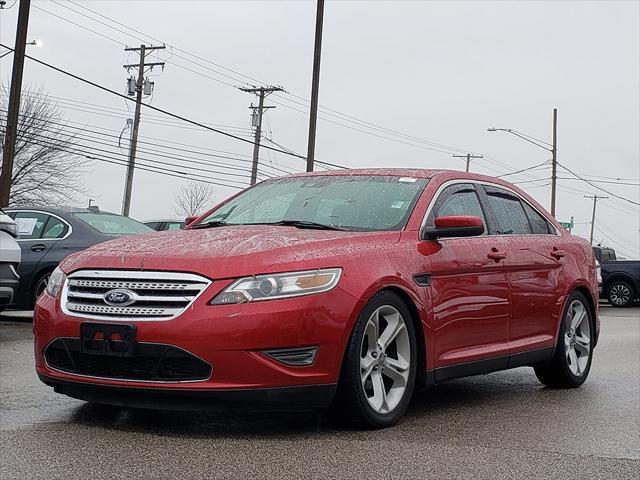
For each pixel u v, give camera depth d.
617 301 22.09
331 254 4.70
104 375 4.51
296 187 6.09
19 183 48.03
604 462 4.23
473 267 5.62
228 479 3.72
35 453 4.09
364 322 4.68
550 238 6.80
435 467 4.04
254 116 42.78
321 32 25.25
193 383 4.32
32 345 8.13
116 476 3.73
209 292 4.37
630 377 7.42
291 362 4.42
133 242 4.94
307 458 4.12
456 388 6.66
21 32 19.03
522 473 3.99
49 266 10.29
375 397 4.81
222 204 6.28
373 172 6.06
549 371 6.70
